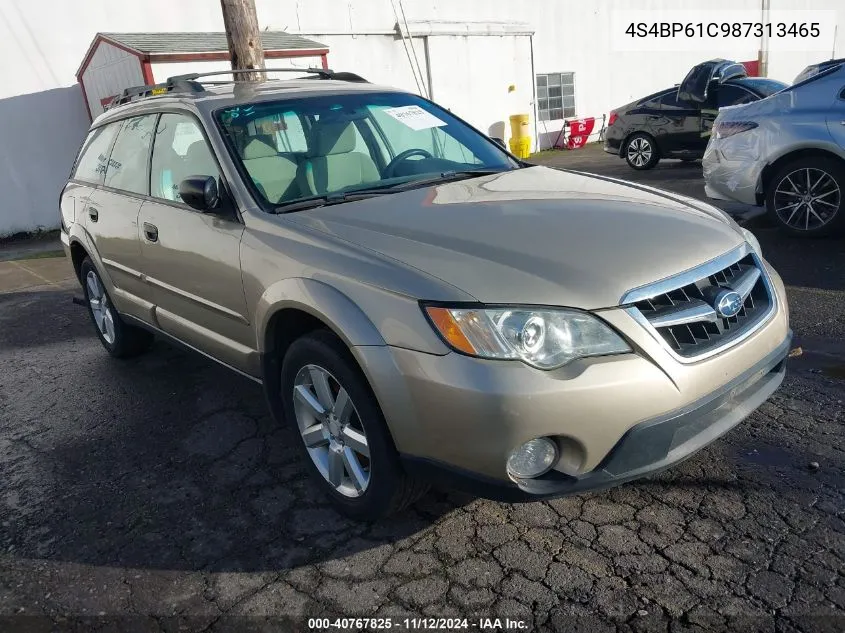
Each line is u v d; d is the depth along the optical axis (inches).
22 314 262.5
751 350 104.7
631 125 482.6
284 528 117.3
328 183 136.1
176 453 145.7
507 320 91.0
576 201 120.1
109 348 201.9
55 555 115.4
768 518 108.6
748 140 253.3
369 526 115.6
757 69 956.6
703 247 105.9
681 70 882.8
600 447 92.7
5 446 155.6
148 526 121.3
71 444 153.8
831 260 227.0
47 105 434.6
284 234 117.3
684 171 463.5
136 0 454.9
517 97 691.4
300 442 123.3
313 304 105.9
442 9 617.3
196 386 179.3
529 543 107.9
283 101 148.3
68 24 433.7
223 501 127.0
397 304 97.0
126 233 163.0
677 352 96.5
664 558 102.0
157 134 156.8
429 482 101.4
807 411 138.9
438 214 115.0
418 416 95.2
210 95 150.4
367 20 563.5
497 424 89.3
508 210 115.1
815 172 242.2
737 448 128.1
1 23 413.4
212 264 131.7
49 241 424.5
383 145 149.3
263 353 123.4
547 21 714.2
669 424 94.5
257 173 132.0
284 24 513.7
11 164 428.1
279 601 100.8
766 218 288.4
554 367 90.7
